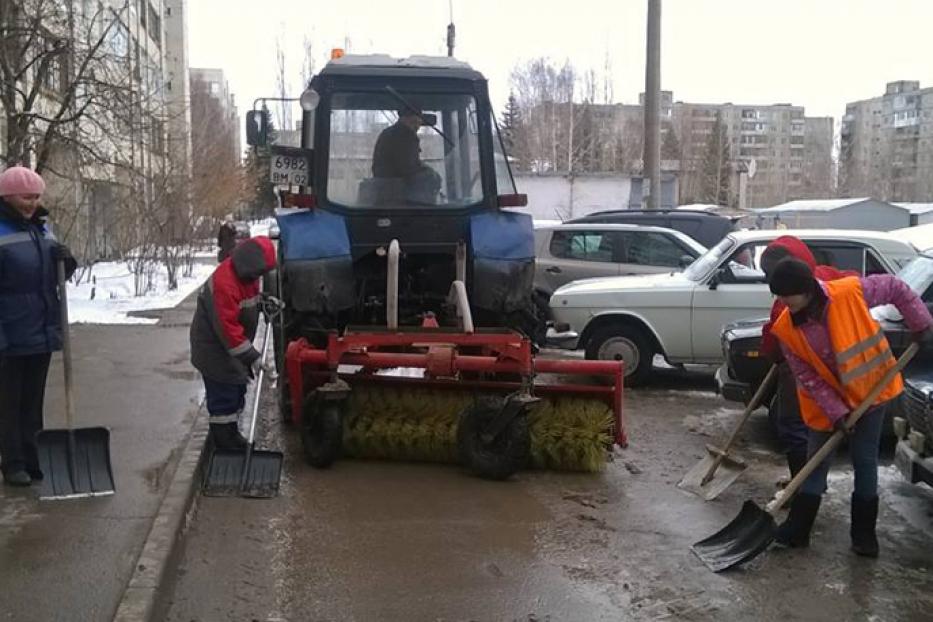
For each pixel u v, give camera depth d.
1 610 3.86
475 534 5.39
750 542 4.98
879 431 5.11
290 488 6.19
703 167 76.50
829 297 4.92
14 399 5.38
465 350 7.10
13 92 12.45
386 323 7.80
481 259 7.22
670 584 4.73
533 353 7.59
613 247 11.99
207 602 4.44
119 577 4.20
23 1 12.52
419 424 6.71
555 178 26.92
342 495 6.05
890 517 5.86
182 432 6.73
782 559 5.11
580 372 6.55
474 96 7.53
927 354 5.86
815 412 5.14
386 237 7.50
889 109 105.75
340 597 4.51
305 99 7.20
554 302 9.84
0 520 4.89
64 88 13.89
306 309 7.11
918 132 100.38
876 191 89.56
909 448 5.63
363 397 6.84
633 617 4.35
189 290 17.88
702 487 6.21
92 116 14.15
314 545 5.18
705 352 9.53
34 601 3.95
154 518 4.96
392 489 6.20
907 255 9.13
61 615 3.83
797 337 5.02
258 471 6.06
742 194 48.88
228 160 29.53
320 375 6.87
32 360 5.38
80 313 13.80
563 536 5.38
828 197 92.19
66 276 5.44
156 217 18.73
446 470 6.67
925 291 6.88
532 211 26.98
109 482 5.43
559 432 6.58
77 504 5.16
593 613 4.38
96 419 7.08
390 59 7.87
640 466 6.88
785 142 115.75
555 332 9.76
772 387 7.18
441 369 6.34
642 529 5.53
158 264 20.48
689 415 8.59
